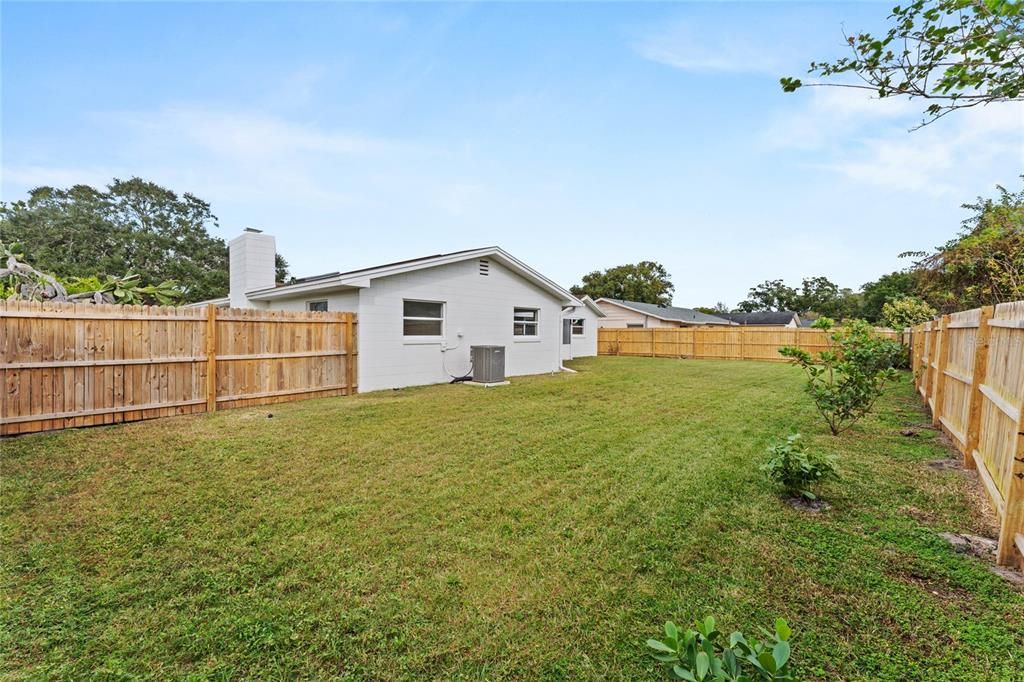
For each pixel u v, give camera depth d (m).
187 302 33.31
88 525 3.10
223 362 7.09
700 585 2.40
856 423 6.22
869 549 2.76
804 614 2.15
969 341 4.55
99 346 5.87
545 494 3.70
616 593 2.34
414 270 9.84
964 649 1.90
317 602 2.28
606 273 43.84
